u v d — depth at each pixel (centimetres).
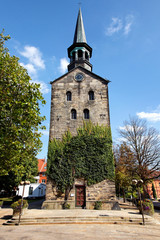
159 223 1223
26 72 1298
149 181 2291
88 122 2003
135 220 1235
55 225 1141
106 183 1750
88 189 1730
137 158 2292
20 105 1130
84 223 1186
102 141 1898
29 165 3331
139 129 2445
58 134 1962
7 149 1089
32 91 1186
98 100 2125
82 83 2228
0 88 1066
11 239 814
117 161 2820
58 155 1864
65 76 2278
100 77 2241
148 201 1557
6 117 1118
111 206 1656
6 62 1191
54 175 1789
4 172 1195
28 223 1180
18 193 3884
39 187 4106
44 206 1683
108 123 1992
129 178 2391
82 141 1897
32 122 1209
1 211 1869
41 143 1280
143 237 865
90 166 1792
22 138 1202
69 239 809
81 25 3077
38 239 811
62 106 2108
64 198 1719
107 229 1024
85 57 2694
